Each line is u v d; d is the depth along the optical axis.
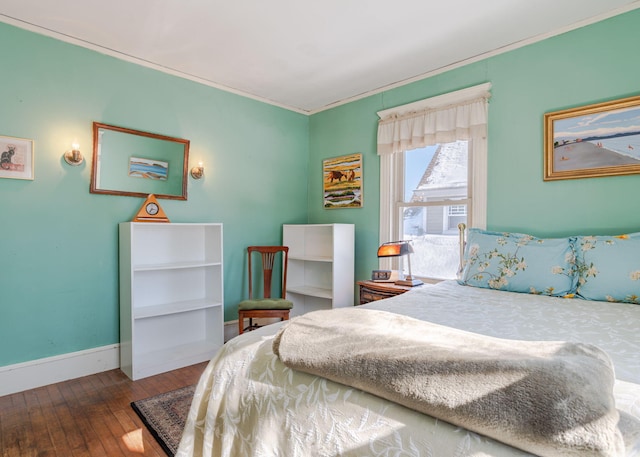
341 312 1.20
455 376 0.69
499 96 2.57
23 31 2.28
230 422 1.07
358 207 3.51
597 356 0.74
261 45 2.54
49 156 2.38
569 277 1.96
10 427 1.87
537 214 2.39
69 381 2.44
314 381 0.91
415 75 3.03
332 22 2.25
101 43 2.52
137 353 2.80
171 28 2.33
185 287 3.07
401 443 0.70
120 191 2.69
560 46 2.31
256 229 3.58
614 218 2.11
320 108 3.87
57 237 2.43
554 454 0.56
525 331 1.29
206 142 3.19
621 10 2.08
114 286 2.68
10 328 2.26
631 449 0.59
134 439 1.77
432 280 2.99
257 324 3.63
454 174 2.87
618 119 2.08
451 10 2.12
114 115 2.65
